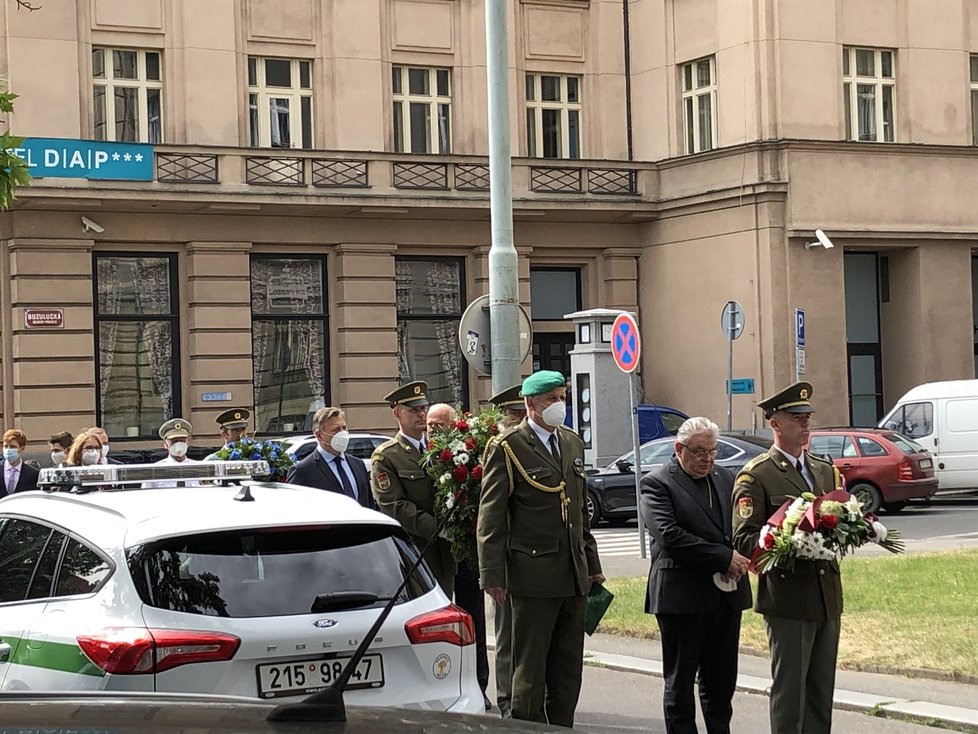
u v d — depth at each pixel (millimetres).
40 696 3162
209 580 6168
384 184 31516
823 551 7215
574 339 34938
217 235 30578
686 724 7973
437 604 6664
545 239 34000
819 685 7609
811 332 31719
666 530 7812
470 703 6637
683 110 33656
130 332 30109
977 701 9750
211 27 30672
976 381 28484
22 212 28891
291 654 6148
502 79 15336
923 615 12516
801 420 7660
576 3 34562
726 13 32375
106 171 28750
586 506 8484
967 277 33562
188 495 6918
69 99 29234
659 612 7949
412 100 33125
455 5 33438
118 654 5930
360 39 32156
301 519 6453
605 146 34594
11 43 28781
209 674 5992
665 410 29594
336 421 11195
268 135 31516
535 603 8188
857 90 32906
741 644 11992
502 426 9695
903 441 25703
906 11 33156
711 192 32500
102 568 6281
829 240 31609
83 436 14250
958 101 33656
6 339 29203
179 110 30438
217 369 30484
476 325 15453
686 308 33469
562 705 8438
